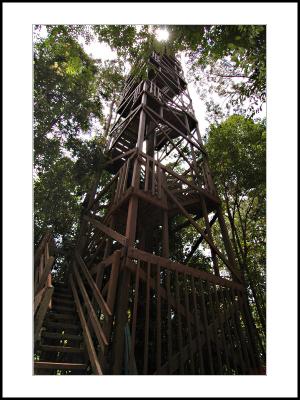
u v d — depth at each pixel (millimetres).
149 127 8500
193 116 8805
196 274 4598
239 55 3924
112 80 9125
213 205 7082
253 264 9445
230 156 8492
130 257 3885
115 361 3152
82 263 5594
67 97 7449
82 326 3963
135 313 3449
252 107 6094
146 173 5332
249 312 5262
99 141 8625
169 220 8273
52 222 7848
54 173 7375
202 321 4301
